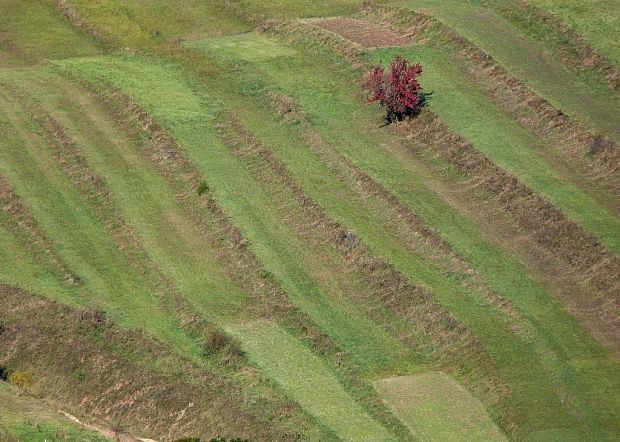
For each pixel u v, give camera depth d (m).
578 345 79.12
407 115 106.00
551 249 88.25
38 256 92.12
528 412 74.06
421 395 77.00
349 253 90.19
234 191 98.00
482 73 111.31
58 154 104.12
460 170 98.50
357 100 110.25
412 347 81.88
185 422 76.31
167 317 85.75
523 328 81.00
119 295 87.75
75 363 81.75
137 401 78.44
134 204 97.44
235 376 79.44
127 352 82.12
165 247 92.56
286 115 107.81
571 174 96.38
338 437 72.88
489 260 87.81
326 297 86.62
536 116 104.12
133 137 106.31
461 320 82.25
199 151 103.12
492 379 77.25
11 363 82.75
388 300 85.56
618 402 74.25
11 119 109.38
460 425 73.94
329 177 99.12
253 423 74.69
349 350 81.50
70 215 96.62
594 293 83.75
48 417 76.56
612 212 91.06
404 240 91.19
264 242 92.06
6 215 96.62
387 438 73.00
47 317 85.50
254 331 83.88
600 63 109.94
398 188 96.62
